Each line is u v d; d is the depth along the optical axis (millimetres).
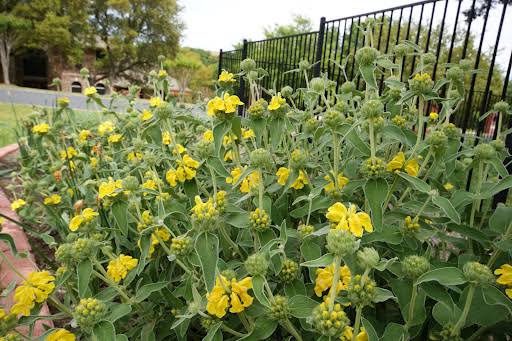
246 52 11320
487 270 1137
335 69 6574
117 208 1738
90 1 41781
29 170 3564
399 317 1638
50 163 3822
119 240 2184
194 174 1964
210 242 1354
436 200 1489
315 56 7168
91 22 43750
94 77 46594
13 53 44750
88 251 1488
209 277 1306
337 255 1135
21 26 39094
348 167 2004
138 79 48125
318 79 2480
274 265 1501
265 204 1728
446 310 1401
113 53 44625
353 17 5250
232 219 1649
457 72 2180
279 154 2459
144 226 1683
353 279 1222
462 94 2271
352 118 2271
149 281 1880
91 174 3170
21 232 3148
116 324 1831
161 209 1689
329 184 1892
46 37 40031
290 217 2047
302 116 2387
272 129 2016
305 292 1481
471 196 1659
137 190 1750
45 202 2805
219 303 1296
